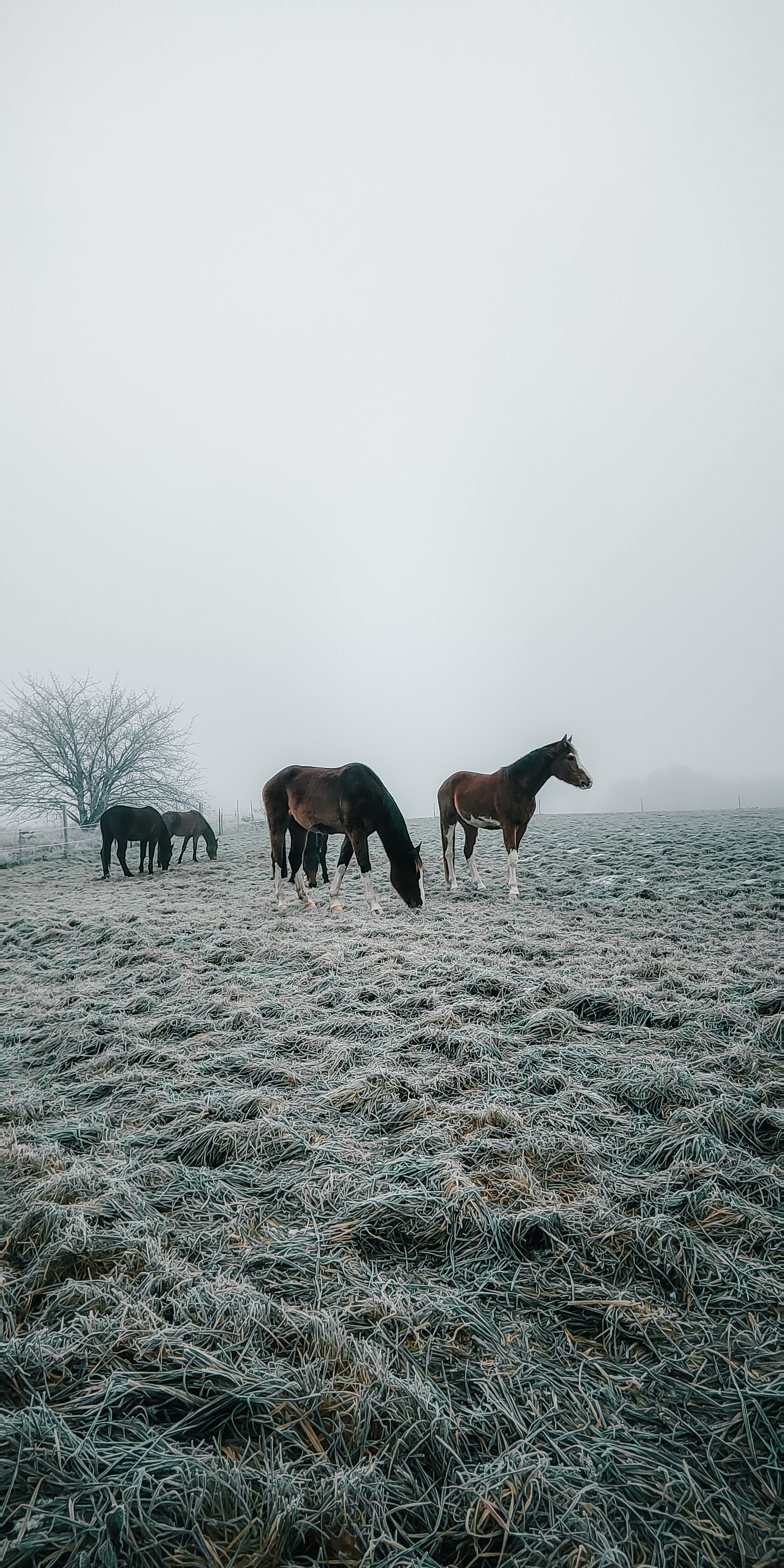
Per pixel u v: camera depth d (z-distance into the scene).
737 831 17.69
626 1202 2.89
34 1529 1.60
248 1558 1.56
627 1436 1.82
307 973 6.33
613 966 6.09
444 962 6.34
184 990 6.05
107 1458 1.77
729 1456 1.77
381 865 16.03
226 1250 2.67
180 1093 4.14
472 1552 1.58
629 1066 4.07
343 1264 2.54
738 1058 4.06
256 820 35.25
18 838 26.28
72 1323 2.28
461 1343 2.18
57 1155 3.46
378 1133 3.58
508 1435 1.83
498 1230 2.67
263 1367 2.07
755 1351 2.08
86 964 7.42
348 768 9.62
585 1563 1.53
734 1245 2.58
